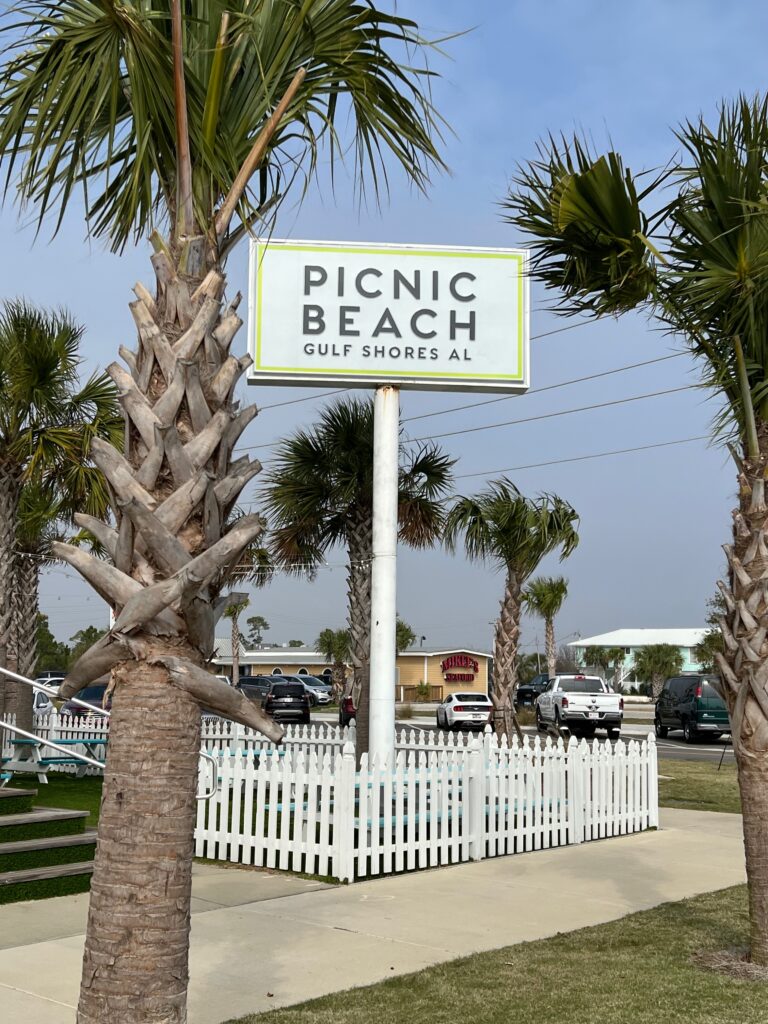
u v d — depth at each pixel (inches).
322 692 2119.8
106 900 141.6
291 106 177.6
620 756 472.1
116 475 145.3
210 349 152.8
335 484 611.5
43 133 169.2
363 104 185.2
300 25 169.0
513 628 684.1
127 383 150.5
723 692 256.2
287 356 447.5
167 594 141.5
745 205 233.6
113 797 143.9
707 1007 216.8
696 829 488.1
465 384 454.9
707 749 1115.9
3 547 480.1
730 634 248.5
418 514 631.2
